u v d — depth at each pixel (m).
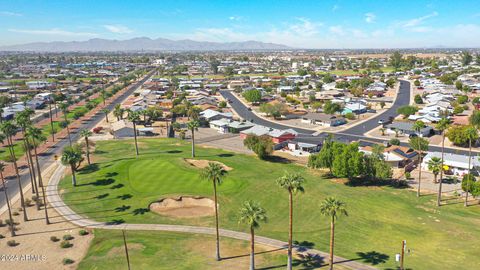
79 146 130.12
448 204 90.62
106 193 97.06
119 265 65.25
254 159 128.62
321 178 109.50
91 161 125.69
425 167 119.25
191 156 129.00
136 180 103.25
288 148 146.12
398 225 79.38
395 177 110.94
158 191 96.44
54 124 192.00
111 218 84.62
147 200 92.19
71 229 79.81
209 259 66.94
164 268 63.91
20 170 118.75
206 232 77.88
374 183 105.75
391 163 119.69
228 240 74.31
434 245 70.69
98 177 106.94
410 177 111.00
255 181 103.44
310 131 175.25
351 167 99.12
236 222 82.31
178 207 91.00
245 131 166.12
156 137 167.12
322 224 80.75
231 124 179.38
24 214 83.81
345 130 175.88
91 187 101.00
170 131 179.75
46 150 143.25
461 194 97.12
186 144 152.00
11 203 93.44
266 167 118.56
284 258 66.94
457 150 136.12
